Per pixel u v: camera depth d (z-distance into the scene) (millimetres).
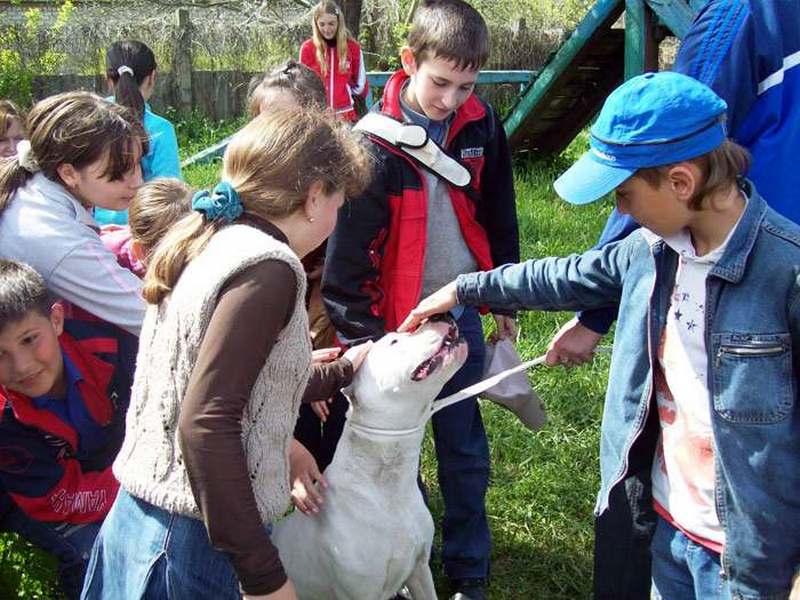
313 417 3264
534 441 4227
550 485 3916
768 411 2041
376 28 15742
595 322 2699
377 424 2539
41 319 2529
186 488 1977
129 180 2787
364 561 2613
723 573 2215
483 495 3219
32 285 2529
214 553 2039
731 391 2072
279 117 2010
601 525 2703
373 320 2963
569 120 10023
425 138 2906
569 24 18844
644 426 2348
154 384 1988
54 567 3242
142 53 4832
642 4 7113
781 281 2010
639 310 2307
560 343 2719
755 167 2701
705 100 1992
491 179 3186
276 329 1864
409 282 2979
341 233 2896
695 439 2236
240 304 1821
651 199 2068
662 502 2400
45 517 2793
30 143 2732
